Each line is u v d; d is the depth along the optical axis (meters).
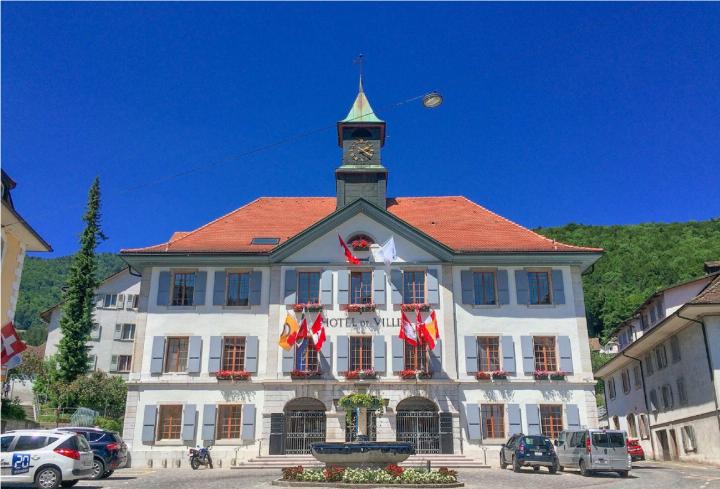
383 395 30.02
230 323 31.67
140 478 21.88
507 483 20.08
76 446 17.70
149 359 31.12
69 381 40.75
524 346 31.17
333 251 32.59
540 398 30.42
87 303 42.34
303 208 38.72
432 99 19.61
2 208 21.42
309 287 32.34
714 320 29.44
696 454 31.20
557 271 32.34
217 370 30.81
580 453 23.98
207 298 32.06
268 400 30.05
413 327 31.27
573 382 30.61
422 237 32.38
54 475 17.03
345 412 29.59
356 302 32.06
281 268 32.41
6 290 23.34
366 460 19.84
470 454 29.41
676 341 33.41
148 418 30.08
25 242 24.69
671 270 77.50
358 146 36.94
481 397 30.36
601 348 75.94
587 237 103.50
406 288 32.28
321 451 19.94
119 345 56.56
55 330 56.25
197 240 34.25
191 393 30.56
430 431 29.80
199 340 31.33
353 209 32.88
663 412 36.03
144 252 32.31
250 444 29.73
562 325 31.56
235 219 37.00
